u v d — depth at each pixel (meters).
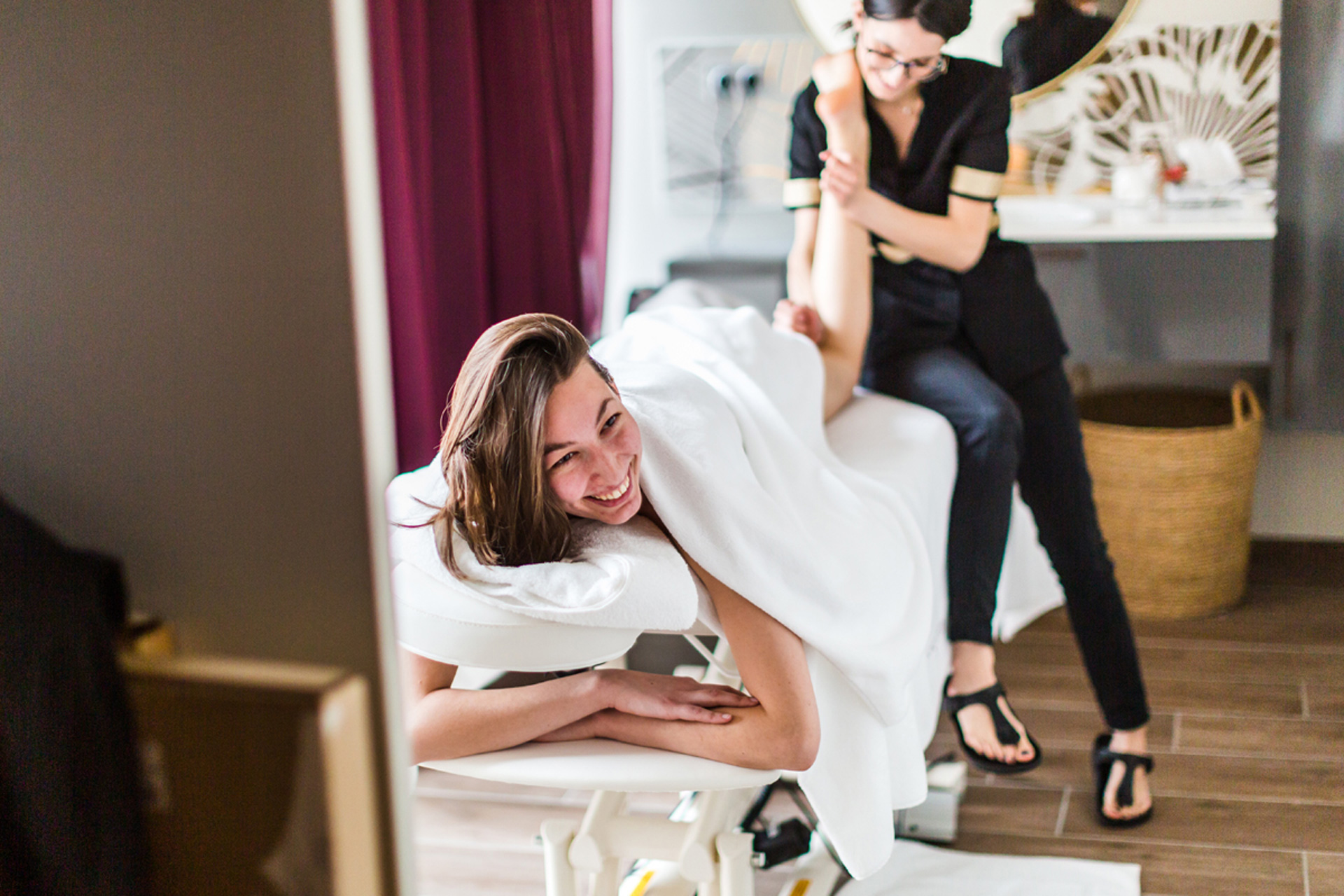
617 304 3.44
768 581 1.16
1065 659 2.61
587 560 1.09
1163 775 2.09
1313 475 2.98
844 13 2.96
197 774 0.54
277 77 0.46
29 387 0.52
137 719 0.54
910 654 1.32
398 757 0.53
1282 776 2.05
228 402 0.50
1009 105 1.96
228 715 0.53
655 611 1.04
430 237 2.34
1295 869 1.79
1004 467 1.85
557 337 1.09
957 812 1.99
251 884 0.55
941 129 2.00
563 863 1.28
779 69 3.13
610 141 3.18
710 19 3.16
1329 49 2.53
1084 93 2.82
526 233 2.69
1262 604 2.81
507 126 2.64
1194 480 2.64
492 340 1.10
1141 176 2.79
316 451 0.49
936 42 1.93
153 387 0.50
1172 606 2.75
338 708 0.52
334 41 0.45
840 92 1.99
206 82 0.47
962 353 2.09
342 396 0.48
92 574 0.53
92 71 0.48
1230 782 2.04
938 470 1.75
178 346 0.49
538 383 1.07
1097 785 2.01
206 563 0.51
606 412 1.10
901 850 1.90
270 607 0.51
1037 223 2.78
